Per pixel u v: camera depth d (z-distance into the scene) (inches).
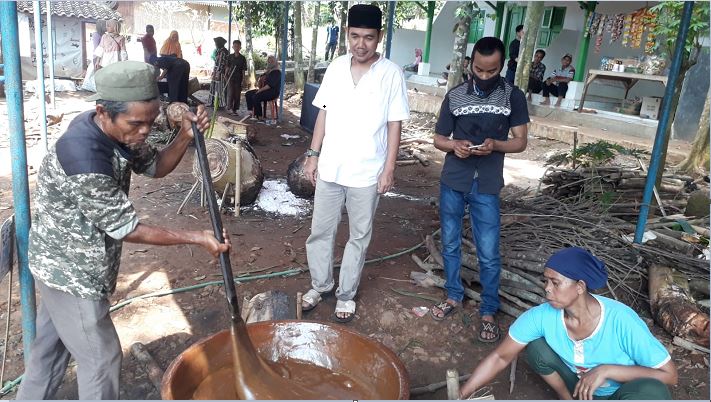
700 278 159.0
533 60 499.2
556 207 211.2
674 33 263.7
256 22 791.7
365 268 177.0
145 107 80.1
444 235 144.1
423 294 159.8
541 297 150.3
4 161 283.3
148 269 166.7
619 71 444.1
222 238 91.7
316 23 679.7
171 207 225.0
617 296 158.1
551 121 465.4
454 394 97.3
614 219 197.8
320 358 105.7
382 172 135.3
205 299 151.3
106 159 81.0
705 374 126.5
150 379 115.3
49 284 84.1
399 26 736.3
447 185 137.6
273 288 159.6
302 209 233.1
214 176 216.7
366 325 144.7
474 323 145.9
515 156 385.1
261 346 106.4
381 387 96.5
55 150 80.8
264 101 458.6
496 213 135.5
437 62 703.1
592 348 100.3
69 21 638.5
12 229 101.7
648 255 169.5
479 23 640.4
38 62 267.0
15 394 110.3
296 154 346.9
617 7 464.8
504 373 126.2
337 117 131.6
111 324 91.2
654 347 95.6
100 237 84.5
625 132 426.6
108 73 78.0
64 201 81.3
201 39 1048.2
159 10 1095.6
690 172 316.5
